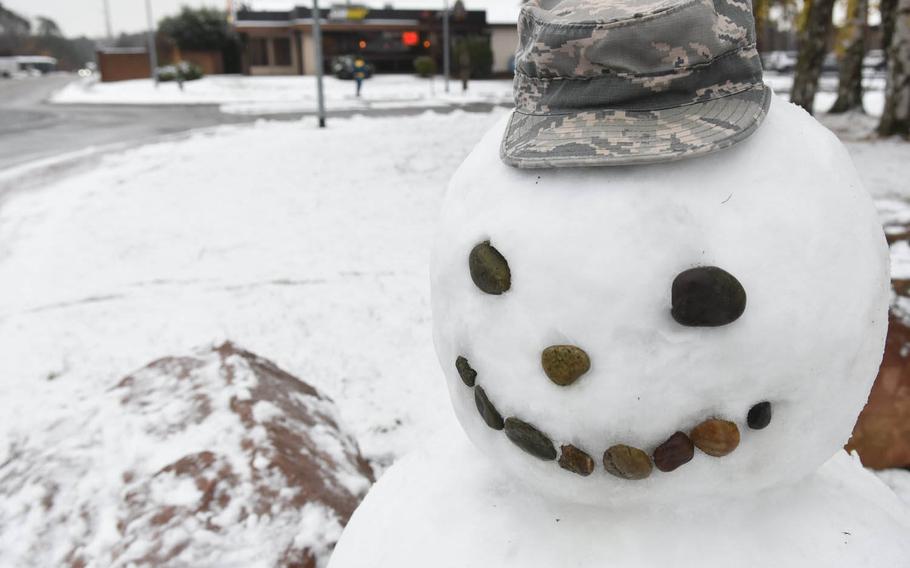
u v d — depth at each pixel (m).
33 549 2.47
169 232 8.35
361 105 22.69
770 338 1.27
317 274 6.93
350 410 4.52
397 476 2.04
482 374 1.46
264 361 3.74
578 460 1.37
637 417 1.31
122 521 2.53
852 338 1.33
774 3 17.78
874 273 1.38
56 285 6.79
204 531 2.46
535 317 1.34
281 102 24.66
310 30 40.44
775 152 1.35
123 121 19.73
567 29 1.31
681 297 1.24
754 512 1.53
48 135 16.98
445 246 1.54
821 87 28.12
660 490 1.41
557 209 1.34
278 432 2.96
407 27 40.25
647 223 1.28
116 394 3.33
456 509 1.76
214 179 10.95
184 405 3.13
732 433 1.30
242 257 7.49
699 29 1.26
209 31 44.72
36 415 4.36
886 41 16.81
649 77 1.30
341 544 1.95
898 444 3.31
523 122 1.45
